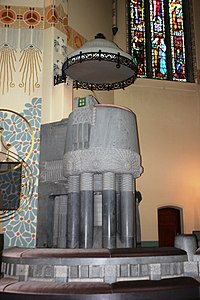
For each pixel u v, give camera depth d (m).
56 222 7.63
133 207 6.86
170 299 5.22
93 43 8.26
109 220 6.46
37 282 5.41
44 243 7.70
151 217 12.99
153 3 15.60
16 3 9.51
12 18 9.39
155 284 5.34
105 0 13.82
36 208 8.18
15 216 8.11
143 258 5.66
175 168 13.73
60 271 5.49
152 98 14.23
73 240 6.61
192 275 5.99
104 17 13.53
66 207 7.50
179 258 5.95
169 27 15.56
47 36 9.45
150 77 14.74
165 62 15.17
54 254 5.65
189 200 13.55
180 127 14.21
